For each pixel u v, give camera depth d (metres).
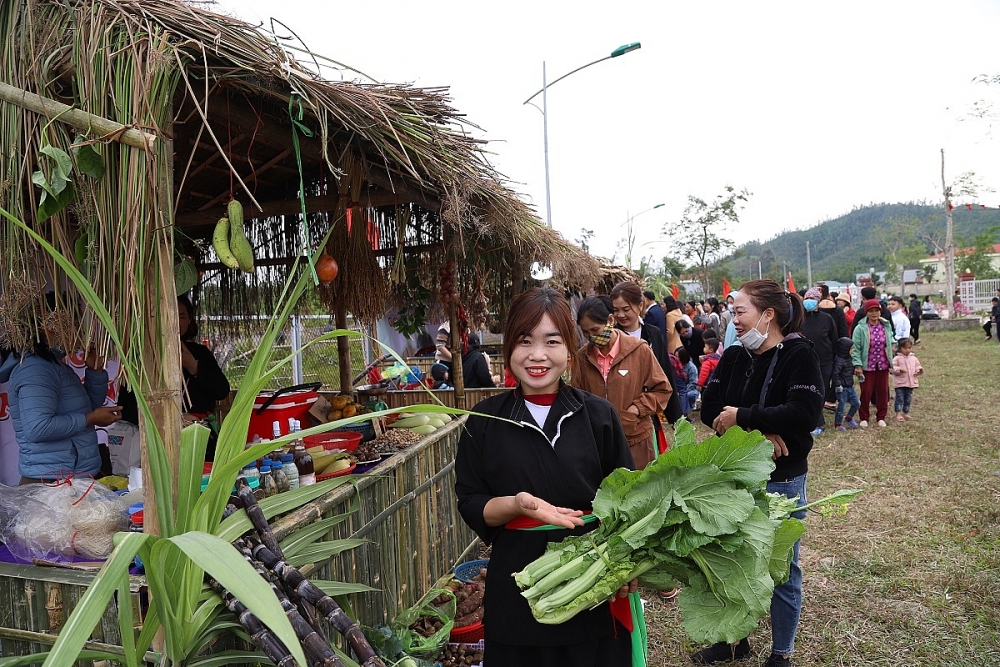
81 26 1.63
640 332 4.17
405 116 2.27
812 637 3.12
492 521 1.77
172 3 1.71
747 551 1.54
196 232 4.45
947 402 9.13
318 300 4.53
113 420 2.77
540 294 1.84
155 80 1.54
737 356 2.88
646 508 1.59
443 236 3.67
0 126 1.74
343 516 2.11
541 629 1.73
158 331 1.59
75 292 1.80
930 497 4.97
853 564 3.86
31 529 1.89
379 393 5.30
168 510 1.47
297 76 1.83
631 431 3.56
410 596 3.12
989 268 50.19
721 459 1.63
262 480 2.35
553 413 1.84
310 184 3.69
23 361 2.44
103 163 1.57
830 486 5.34
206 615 1.55
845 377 7.42
